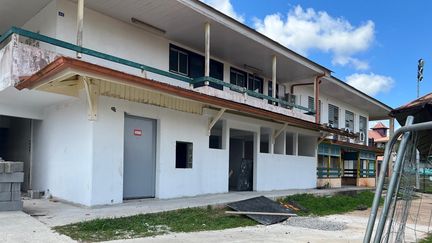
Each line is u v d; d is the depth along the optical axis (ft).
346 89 81.00
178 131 42.09
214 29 46.39
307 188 64.90
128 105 36.60
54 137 38.58
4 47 33.27
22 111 39.58
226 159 48.80
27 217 26.76
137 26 45.14
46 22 39.73
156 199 39.06
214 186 46.65
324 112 85.56
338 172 77.25
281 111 60.95
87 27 40.34
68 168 35.86
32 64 32.09
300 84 73.77
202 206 35.91
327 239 27.61
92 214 29.35
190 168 43.50
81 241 21.93
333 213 45.14
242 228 30.94
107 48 42.06
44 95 34.30
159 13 41.81
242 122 51.21
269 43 52.65
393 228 12.23
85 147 33.86
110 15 42.27
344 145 79.00
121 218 28.27
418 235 30.83
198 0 40.86
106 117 34.53
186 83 50.72
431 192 13.42
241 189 52.85
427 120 14.46
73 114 35.83
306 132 64.90
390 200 11.02
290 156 61.11
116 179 35.12
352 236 29.68
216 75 57.16
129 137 37.76
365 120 108.88
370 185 92.43
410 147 11.76
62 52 37.78
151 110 38.99
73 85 34.55
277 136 59.11
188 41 50.31
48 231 23.35
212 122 46.14
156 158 39.96
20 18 42.98
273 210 37.81
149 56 46.73
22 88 31.27
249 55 56.18
